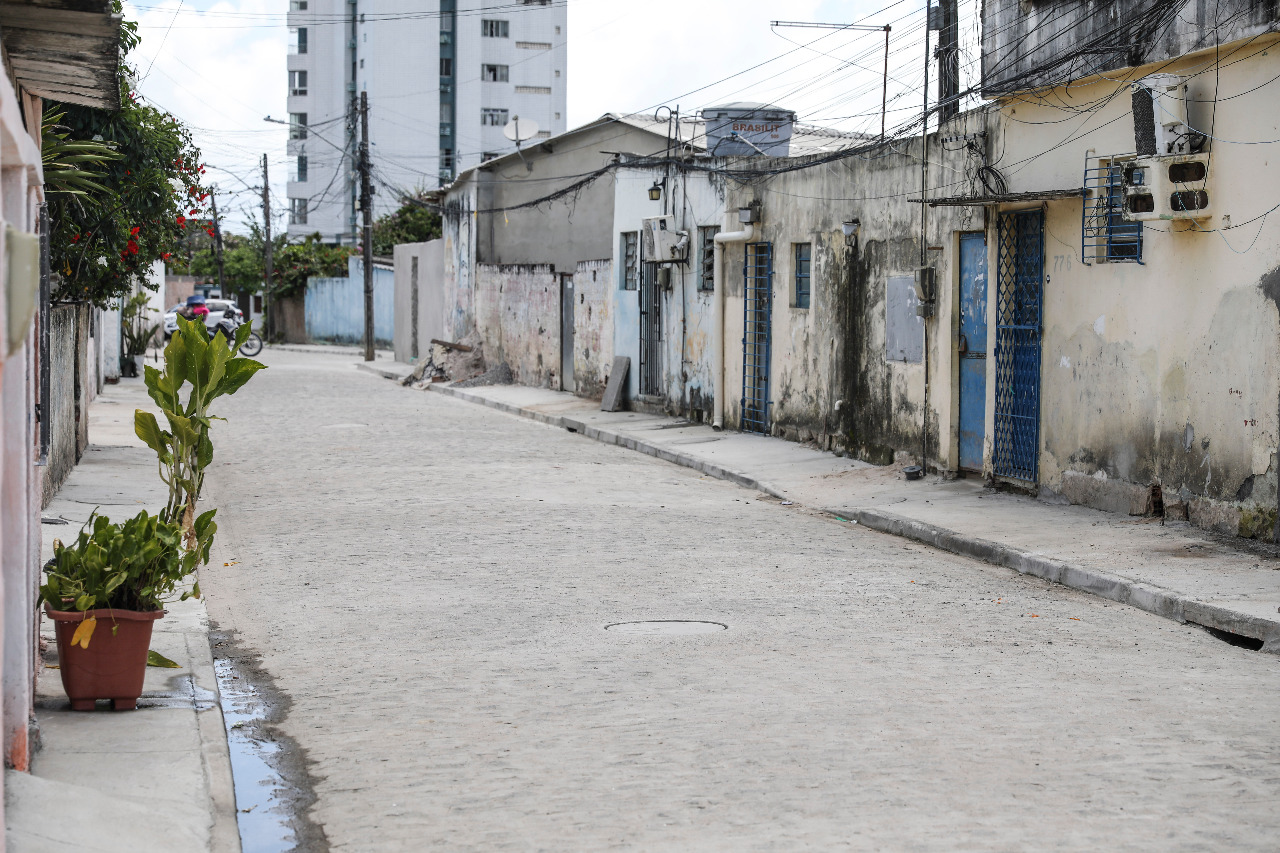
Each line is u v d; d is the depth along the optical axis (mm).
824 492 15398
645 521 13359
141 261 18047
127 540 6465
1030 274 13977
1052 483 13711
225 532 12500
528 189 33188
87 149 10297
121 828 4914
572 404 26906
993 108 14453
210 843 5004
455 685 7242
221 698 7141
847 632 8461
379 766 5941
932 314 15586
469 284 36094
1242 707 6699
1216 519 11383
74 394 16016
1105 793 5348
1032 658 7797
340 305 56562
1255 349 10875
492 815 5242
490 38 91312
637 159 24797
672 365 23516
